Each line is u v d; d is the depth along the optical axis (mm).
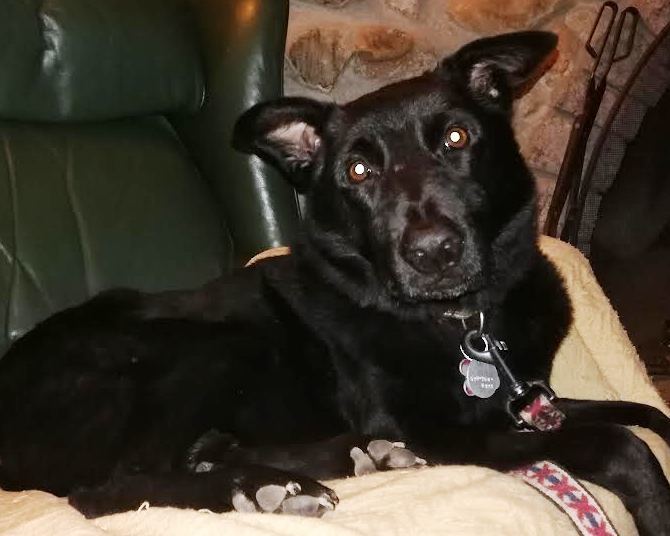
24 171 665
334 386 601
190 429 580
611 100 979
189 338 607
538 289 599
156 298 649
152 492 495
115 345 588
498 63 599
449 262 524
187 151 786
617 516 484
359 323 597
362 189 581
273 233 750
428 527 408
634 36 963
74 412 562
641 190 926
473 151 566
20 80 657
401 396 573
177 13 756
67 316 613
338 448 539
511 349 582
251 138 608
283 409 624
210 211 764
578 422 572
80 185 691
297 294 630
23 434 555
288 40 889
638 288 936
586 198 932
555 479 478
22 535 422
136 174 727
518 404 567
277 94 752
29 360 578
